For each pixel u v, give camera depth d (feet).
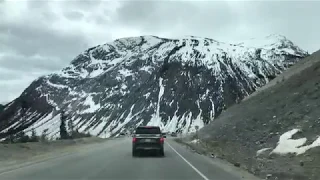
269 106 135.13
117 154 103.50
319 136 75.61
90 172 59.52
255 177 53.88
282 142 82.38
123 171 61.11
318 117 86.94
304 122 90.38
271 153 81.00
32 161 78.95
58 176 54.19
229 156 92.99
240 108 183.32
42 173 57.77
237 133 135.54
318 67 131.44
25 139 166.40
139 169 64.39
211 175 56.13
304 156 69.26
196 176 54.90
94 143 187.11
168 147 146.72
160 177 53.57
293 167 60.59
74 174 56.70
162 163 76.28
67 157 91.20
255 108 151.02
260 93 184.85
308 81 125.18
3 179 50.78
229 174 57.41
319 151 68.33
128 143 189.88
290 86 138.51
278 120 109.09
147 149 96.22
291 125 97.09
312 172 53.67
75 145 152.05
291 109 109.60
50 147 122.01
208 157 93.91
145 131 97.96
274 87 168.04
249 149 100.94
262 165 68.23
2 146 93.30
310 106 99.60
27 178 51.93
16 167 66.74
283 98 130.11
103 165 71.36
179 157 93.25
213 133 179.22
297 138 81.61
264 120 123.24
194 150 123.75
